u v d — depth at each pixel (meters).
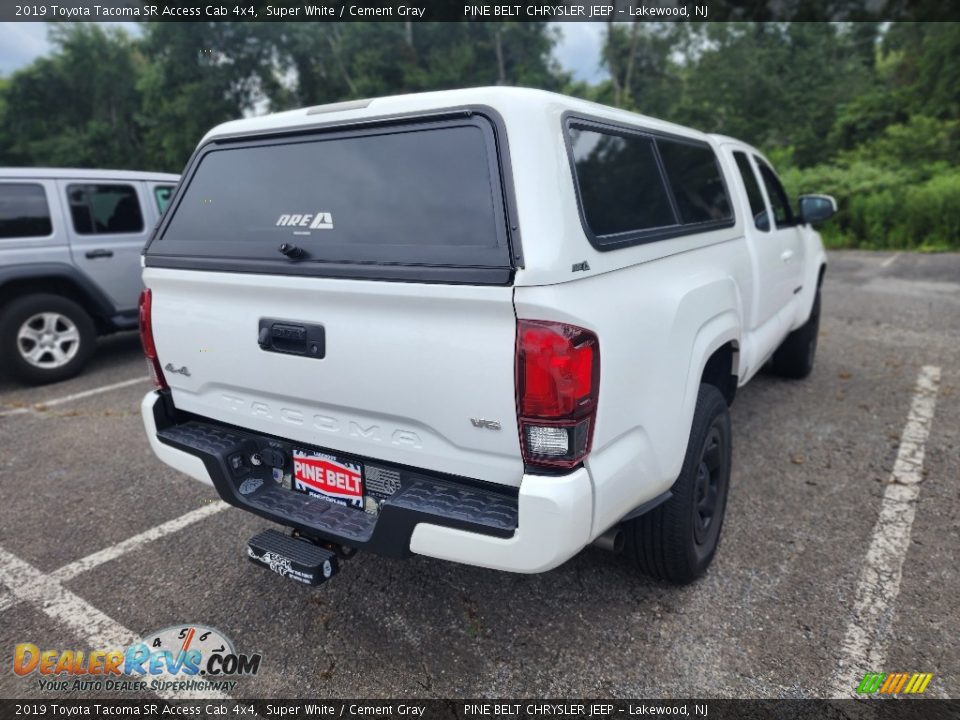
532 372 1.82
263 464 2.61
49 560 3.20
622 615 2.65
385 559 3.11
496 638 2.55
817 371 5.84
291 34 28.58
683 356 2.45
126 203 6.57
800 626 2.55
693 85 31.05
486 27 30.67
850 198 16.05
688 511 2.56
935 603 2.66
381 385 2.10
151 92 30.05
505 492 2.04
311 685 2.36
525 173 1.90
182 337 2.61
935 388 5.27
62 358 6.24
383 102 2.21
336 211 2.24
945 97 24.52
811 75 29.47
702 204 3.22
